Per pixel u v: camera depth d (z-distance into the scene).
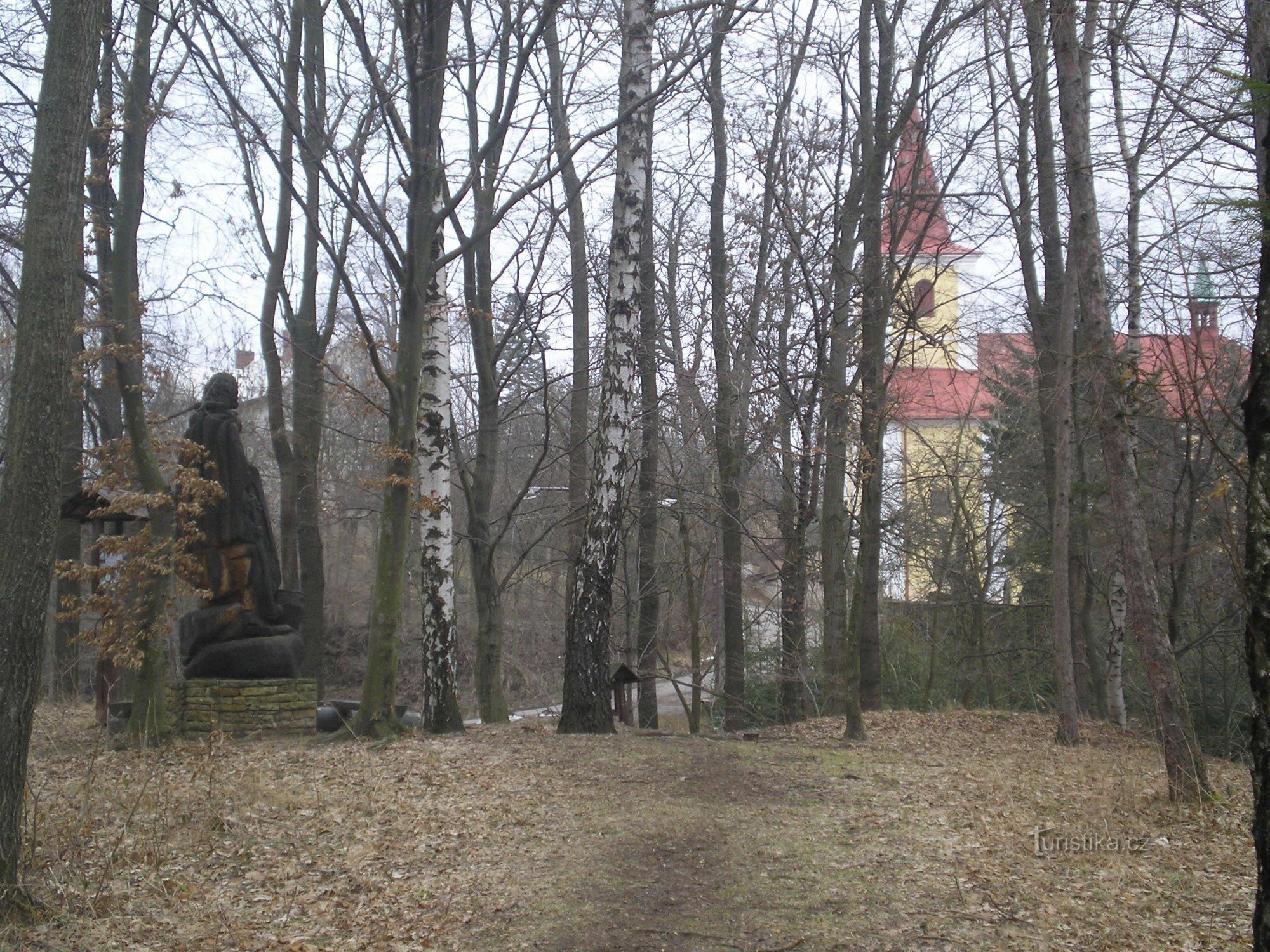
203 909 6.36
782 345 18.20
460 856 7.50
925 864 7.29
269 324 19.06
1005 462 25.34
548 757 10.93
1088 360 10.75
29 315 6.04
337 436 37.19
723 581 20.88
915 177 17.84
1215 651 21.94
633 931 6.07
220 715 12.13
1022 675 25.56
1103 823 8.44
